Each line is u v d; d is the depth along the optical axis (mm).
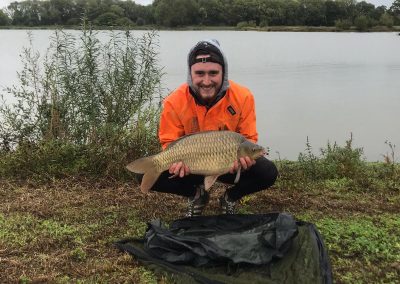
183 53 20641
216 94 3906
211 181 3604
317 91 15602
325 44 41188
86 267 3477
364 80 18688
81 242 3889
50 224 4246
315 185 5410
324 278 3205
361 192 5223
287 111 12102
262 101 13508
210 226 3756
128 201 4836
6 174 5586
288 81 17906
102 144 5875
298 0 57812
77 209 4621
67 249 3797
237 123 4020
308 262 3344
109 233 4090
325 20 60938
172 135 4004
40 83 6832
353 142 9172
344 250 3791
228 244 3393
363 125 10594
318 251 3414
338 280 3365
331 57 29141
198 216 3812
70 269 3477
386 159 6547
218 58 3779
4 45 17359
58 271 3451
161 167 3604
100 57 6621
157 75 7012
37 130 6383
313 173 5781
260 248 3381
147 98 6605
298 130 10102
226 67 3867
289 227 3465
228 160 3543
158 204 4750
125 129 6051
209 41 3828
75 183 5324
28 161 5648
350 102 13562
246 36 44219
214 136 3537
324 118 11328
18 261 3551
